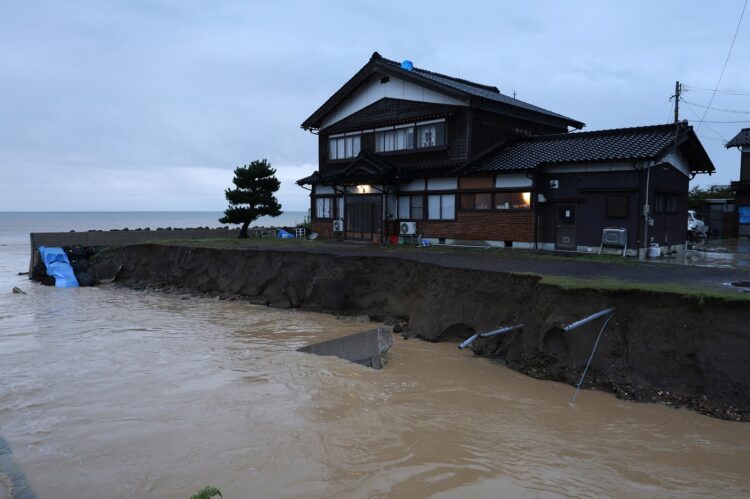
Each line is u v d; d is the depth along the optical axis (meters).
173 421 8.15
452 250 19.56
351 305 16.67
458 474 6.53
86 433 7.76
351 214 25.75
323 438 7.54
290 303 17.91
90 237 29.81
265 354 12.18
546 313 10.71
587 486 6.27
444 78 26.75
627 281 11.05
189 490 6.16
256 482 6.33
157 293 21.69
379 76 24.81
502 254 17.73
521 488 6.20
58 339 13.81
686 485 6.31
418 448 7.27
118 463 6.84
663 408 8.38
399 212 24.38
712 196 38.25
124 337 14.01
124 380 10.21
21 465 6.85
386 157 24.73
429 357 11.66
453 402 9.07
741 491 6.17
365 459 6.93
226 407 8.71
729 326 8.52
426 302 13.95
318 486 6.24
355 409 8.70
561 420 8.23
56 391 9.60
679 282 10.95
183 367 11.09
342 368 10.97
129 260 25.38
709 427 7.72
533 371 10.26
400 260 16.03
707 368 8.45
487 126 22.23
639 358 9.18
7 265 32.56
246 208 30.53
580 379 9.51
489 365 10.98
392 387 9.86
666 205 19.52
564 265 14.39
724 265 14.68
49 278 24.89
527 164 19.16
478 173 20.34
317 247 21.78
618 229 17.38
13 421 8.26
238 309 17.81
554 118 25.17
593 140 19.81
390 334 11.67
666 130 18.52
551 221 19.39
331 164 27.80
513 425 8.09
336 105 26.89
